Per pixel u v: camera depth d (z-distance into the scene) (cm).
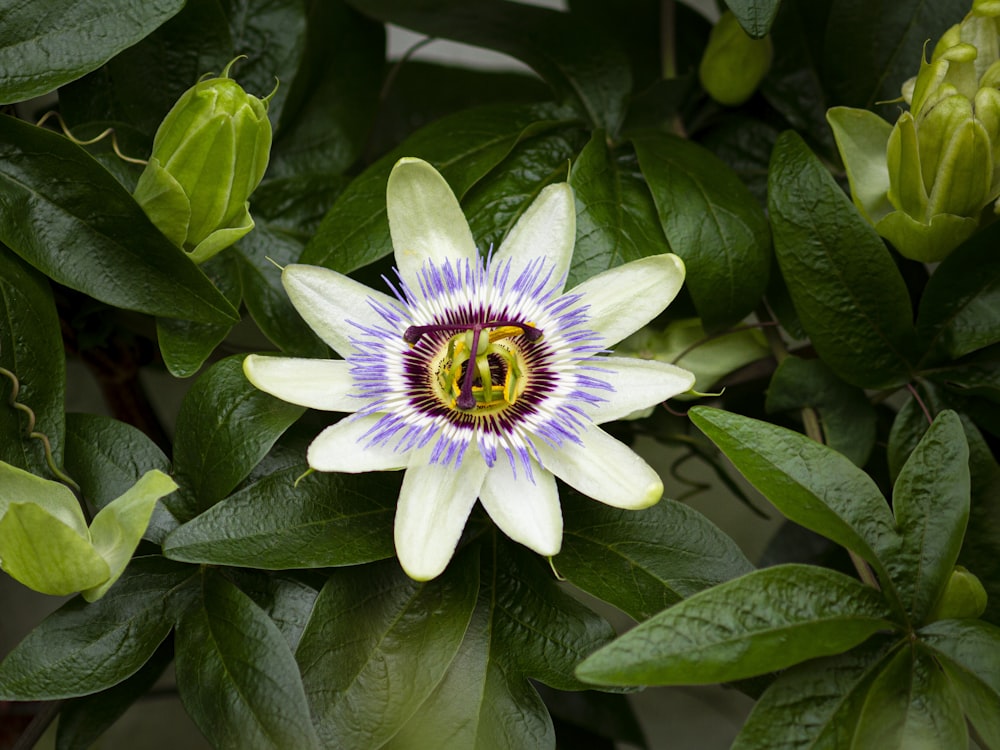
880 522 45
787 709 44
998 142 47
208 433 47
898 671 45
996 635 45
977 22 48
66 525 44
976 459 49
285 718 45
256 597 47
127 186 49
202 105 46
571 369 46
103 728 47
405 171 46
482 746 45
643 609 46
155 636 46
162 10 47
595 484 45
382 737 45
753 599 44
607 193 50
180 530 45
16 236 46
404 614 46
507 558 47
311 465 45
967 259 48
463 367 46
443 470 45
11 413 46
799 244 49
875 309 49
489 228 50
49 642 45
